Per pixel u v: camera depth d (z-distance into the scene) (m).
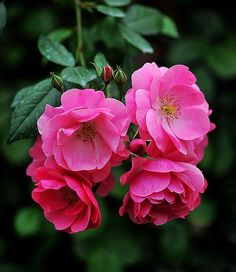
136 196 0.60
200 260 1.03
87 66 0.71
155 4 0.93
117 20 0.74
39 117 0.62
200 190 0.60
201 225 0.98
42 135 0.59
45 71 0.92
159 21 0.75
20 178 0.98
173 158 0.61
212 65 0.93
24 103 0.63
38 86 0.63
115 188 0.84
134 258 0.94
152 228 0.96
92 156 0.60
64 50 0.66
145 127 0.60
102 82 0.63
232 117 0.98
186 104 0.62
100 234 0.94
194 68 0.94
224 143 0.96
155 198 0.60
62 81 0.62
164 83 0.61
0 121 0.91
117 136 0.59
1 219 1.01
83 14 0.75
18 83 0.92
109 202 0.94
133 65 0.71
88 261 0.93
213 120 0.97
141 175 0.60
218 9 0.97
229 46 0.95
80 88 0.63
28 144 0.90
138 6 0.75
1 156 0.96
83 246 0.93
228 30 0.96
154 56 0.91
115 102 0.59
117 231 0.94
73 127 0.59
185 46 0.93
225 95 0.98
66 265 1.00
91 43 0.72
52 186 0.58
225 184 1.00
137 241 0.95
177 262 0.96
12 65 0.92
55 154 0.59
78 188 0.59
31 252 1.01
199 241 1.04
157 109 0.61
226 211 1.03
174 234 0.96
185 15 0.96
